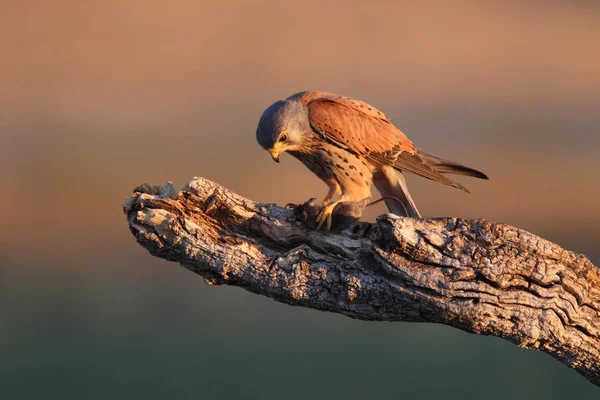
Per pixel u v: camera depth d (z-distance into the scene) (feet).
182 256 32.50
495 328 31.22
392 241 31.04
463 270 30.89
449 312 30.99
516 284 31.01
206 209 32.73
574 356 32.01
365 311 32.09
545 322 31.14
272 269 31.96
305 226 32.58
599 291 31.55
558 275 31.14
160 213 32.12
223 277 32.53
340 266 31.86
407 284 31.14
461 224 31.27
